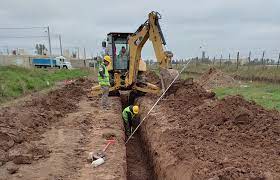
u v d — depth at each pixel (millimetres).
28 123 10805
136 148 11930
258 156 6754
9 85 19859
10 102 16359
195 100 13102
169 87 14359
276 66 28391
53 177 6949
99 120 12234
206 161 6672
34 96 18469
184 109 12242
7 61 55812
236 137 8219
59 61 61969
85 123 11773
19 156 7793
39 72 34062
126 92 18016
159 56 14320
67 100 16625
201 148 7531
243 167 6004
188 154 7352
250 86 20562
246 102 10320
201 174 6039
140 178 9320
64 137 9875
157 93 15969
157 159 8727
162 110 12828
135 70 15891
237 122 9039
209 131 9023
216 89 19969
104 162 7922
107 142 9414
